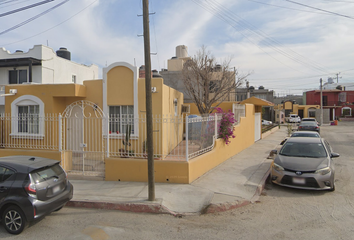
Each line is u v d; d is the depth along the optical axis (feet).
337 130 91.50
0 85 45.85
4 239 14.82
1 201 15.43
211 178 26.17
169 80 74.79
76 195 21.44
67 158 28.66
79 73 66.90
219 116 34.50
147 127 19.90
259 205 20.13
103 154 28.43
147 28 19.95
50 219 17.63
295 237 14.73
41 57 52.70
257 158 36.99
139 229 16.02
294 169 23.16
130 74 34.14
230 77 49.21
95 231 15.74
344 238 14.49
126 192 22.03
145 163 25.21
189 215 18.25
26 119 36.29
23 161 17.06
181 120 28.12
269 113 131.13
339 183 25.75
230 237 14.87
